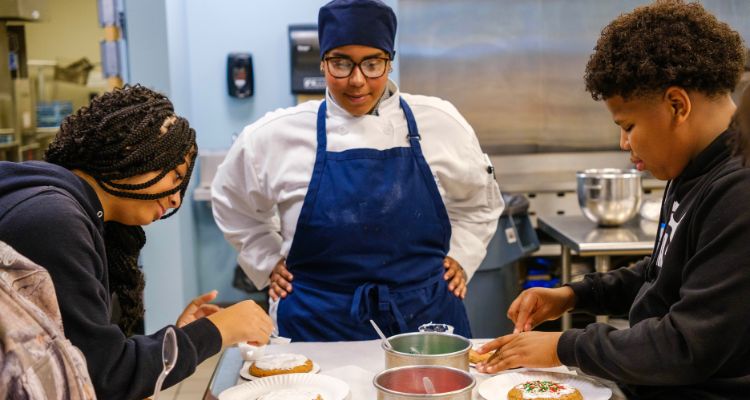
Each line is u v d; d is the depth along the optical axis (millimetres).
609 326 1355
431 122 2084
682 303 1227
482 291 3461
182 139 1377
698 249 1237
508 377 1497
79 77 3762
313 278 1994
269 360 1580
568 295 1688
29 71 3703
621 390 1449
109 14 3578
